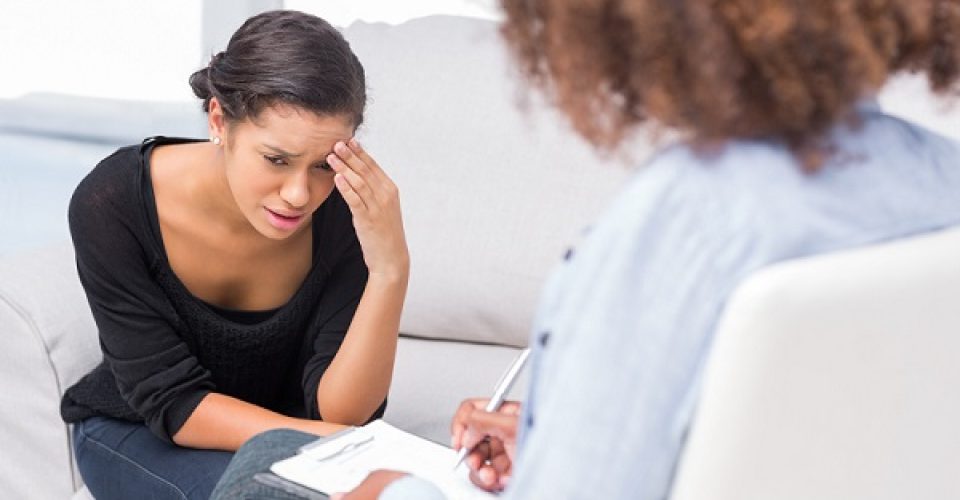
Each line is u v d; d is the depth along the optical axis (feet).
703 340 2.66
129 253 6.01
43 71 13.87
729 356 2.51
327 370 6.22
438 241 7.44
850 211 2.77
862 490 2.81
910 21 2.81
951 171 3.08
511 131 7.45
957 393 2.84
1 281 6.57
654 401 2.68
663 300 2.67
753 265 2.65
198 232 6.08
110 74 13.69
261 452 4.73
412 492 3.69
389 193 5.91
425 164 7.54
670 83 2.69
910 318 2.65
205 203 6.01
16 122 14.14
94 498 6.40
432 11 11.28
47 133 14.14
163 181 6.08
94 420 6.40
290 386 6.70
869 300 2.56
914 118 6.87
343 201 6.47
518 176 7.39
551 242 7.27
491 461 4.56
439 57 7.72
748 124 2.74
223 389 6.42
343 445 4.65
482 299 7.37
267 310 6.34
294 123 5.41
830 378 2.60
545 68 2.99
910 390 2.74
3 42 13.85
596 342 2.70
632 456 2.70
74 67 13.78
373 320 6.08
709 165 2.72
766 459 2.61
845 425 2.68
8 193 13.19
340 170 5.69
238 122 5.49
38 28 13.73
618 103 2.85
